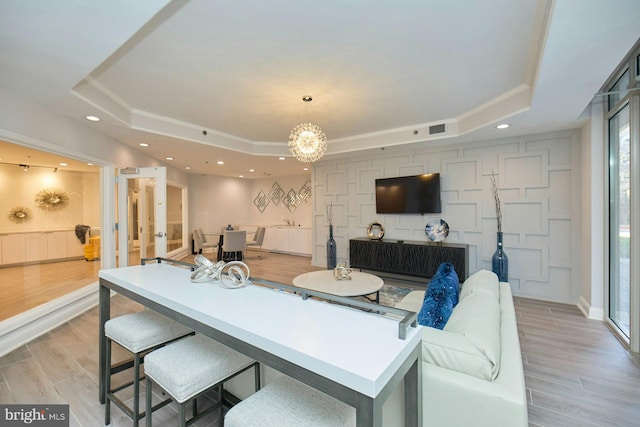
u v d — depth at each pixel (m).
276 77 2.84
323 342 1.00
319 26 2.07
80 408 1.84
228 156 5.57
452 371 1.24
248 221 9.72
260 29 2.10
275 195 9.15
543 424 1.73
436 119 4.22
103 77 2.81
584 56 1.98
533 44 2.31
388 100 3.46
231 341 1.16
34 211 5.93
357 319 1.21
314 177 6.34
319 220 6.34
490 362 1.20
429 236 4.89
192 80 2.88
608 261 3.22
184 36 2.17
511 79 2.94
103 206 4.09
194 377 1.25
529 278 4.14
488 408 1.12
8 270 5.41
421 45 2.33
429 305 1.78
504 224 4.31
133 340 1.56
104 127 3.64
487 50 2.40
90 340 2.82
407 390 1.12
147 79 2.86
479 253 4.52
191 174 8.45
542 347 2.68
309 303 1.41
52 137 3.03
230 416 1.04
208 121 4.19
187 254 8.10
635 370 2.29
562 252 3.93
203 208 8.70
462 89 3.17
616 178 3.08
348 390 0.83
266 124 4.35
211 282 1.78
